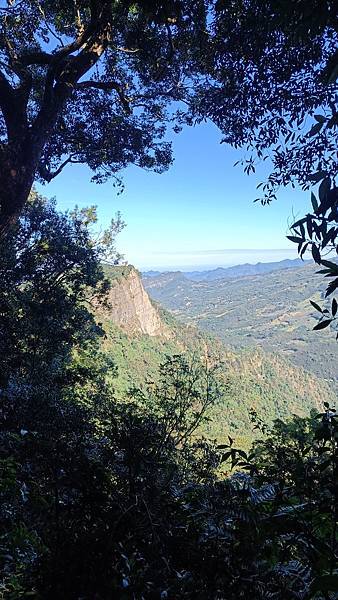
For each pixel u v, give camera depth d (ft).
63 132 36.22
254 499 5.72
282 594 4.82
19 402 12.88
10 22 28.37
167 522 5.46
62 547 5.17
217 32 14.46
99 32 24.97
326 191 4.62
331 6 5.41
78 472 5.85
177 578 4.96
